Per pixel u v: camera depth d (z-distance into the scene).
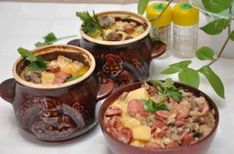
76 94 0.79
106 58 0.87
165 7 0.96
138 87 0.83
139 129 0.74
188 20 0.97
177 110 0.77
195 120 0.76
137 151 0.71
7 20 1.16
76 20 1.15
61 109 0.79
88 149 0.81
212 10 0.82
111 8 1.19
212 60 0.91
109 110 0.78
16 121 0.86
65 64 0.85
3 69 0.99
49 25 1.13
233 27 0.91
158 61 1.00
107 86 0.85
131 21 0.94
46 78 0.82
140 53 0.88
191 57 1.00
